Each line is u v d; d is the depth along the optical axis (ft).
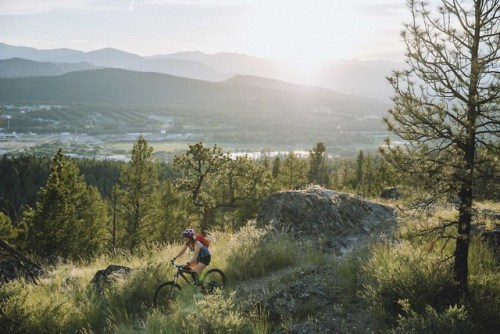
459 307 24.67
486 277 27.17
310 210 48.91
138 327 27.91
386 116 27.63
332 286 30.48
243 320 25.81
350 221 48.42
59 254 106.63
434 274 26.89
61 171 115.44
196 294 30.32
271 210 50.80
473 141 25.84
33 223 108.27
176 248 48.42
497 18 24.61
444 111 25.84
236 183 138.51
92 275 41.88
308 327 25.32
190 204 137.90
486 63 24.89
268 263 36.76
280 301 28.60
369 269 30.81
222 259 37.86
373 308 25.75
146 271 34.91
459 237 25.89
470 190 26.04
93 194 142.51
